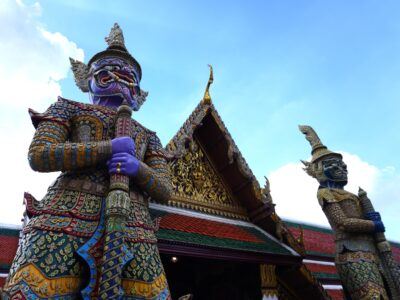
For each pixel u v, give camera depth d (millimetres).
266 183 9547
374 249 9750
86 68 6312
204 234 7312
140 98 6391
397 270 9406
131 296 3738
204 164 9375
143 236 4129
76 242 3693
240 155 9305
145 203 4590
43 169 4035
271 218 9062
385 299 8766
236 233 8297
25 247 3586
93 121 4688
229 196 9555
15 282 3312
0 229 10523
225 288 9188
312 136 12328
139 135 5152
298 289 9000
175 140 8086
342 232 9836
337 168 10938
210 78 9328
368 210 10227
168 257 8828
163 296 3939
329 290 13227
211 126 9258
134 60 5836
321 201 10398
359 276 9070
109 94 5336
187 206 8289
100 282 3373
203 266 9859
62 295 3404
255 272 8625
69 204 3979
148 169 4414
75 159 4035
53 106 4668
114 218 3721
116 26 6340
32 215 3918
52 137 4238
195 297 9539
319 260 15133
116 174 4016
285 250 8547
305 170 11852
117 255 3514
